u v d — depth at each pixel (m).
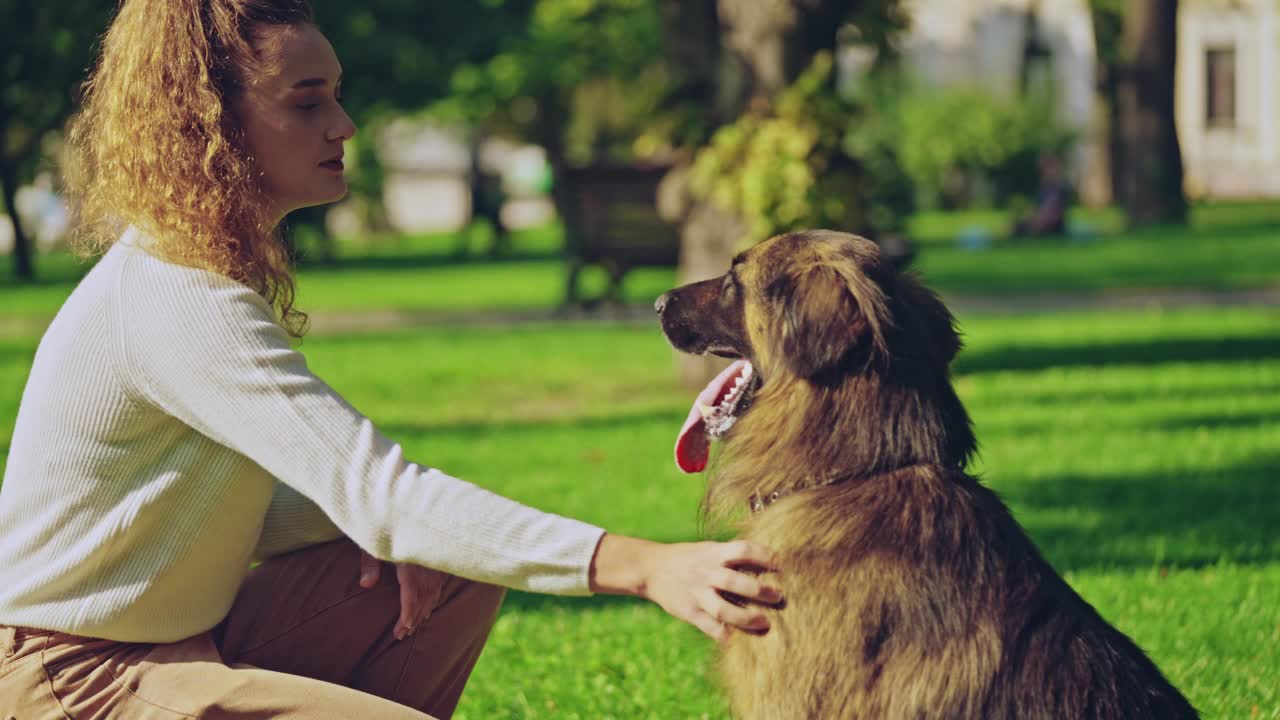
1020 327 14.38
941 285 18.72
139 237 2.58
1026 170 33.59
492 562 2.45
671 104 10.23
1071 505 6.75
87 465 2.52
